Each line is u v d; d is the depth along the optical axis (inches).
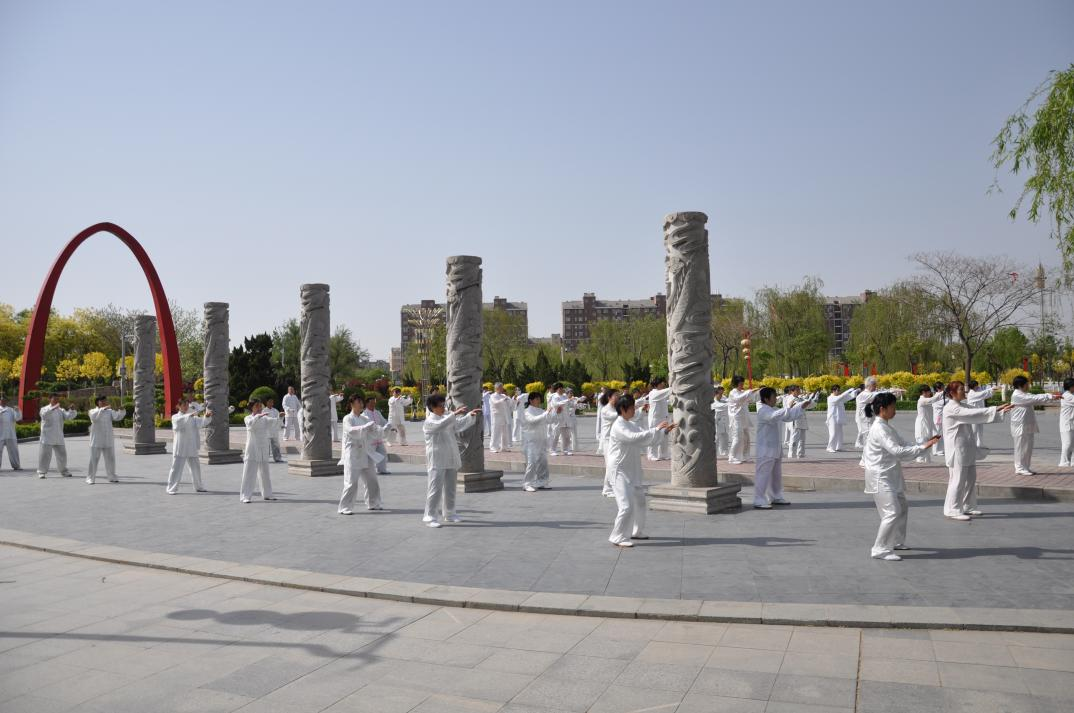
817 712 182.2
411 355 2596.0
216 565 345.7
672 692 197.6
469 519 454.3
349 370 2440.9
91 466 671.8
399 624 261.9
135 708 196.4
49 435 733.3
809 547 352.8
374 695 201.9
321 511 503.2
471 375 581.6
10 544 408.5
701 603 266.7
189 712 193.5
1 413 797.9
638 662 219.9
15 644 246.5
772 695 193.0
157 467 818.8
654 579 306.7
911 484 505.7
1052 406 1449.3
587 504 498.9
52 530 448.1
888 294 2139.5
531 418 567.2
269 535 422.9
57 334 2559.1
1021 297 1662.2
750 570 314.7
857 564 318.3
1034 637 225.5
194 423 609.6
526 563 340.2
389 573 329.7
